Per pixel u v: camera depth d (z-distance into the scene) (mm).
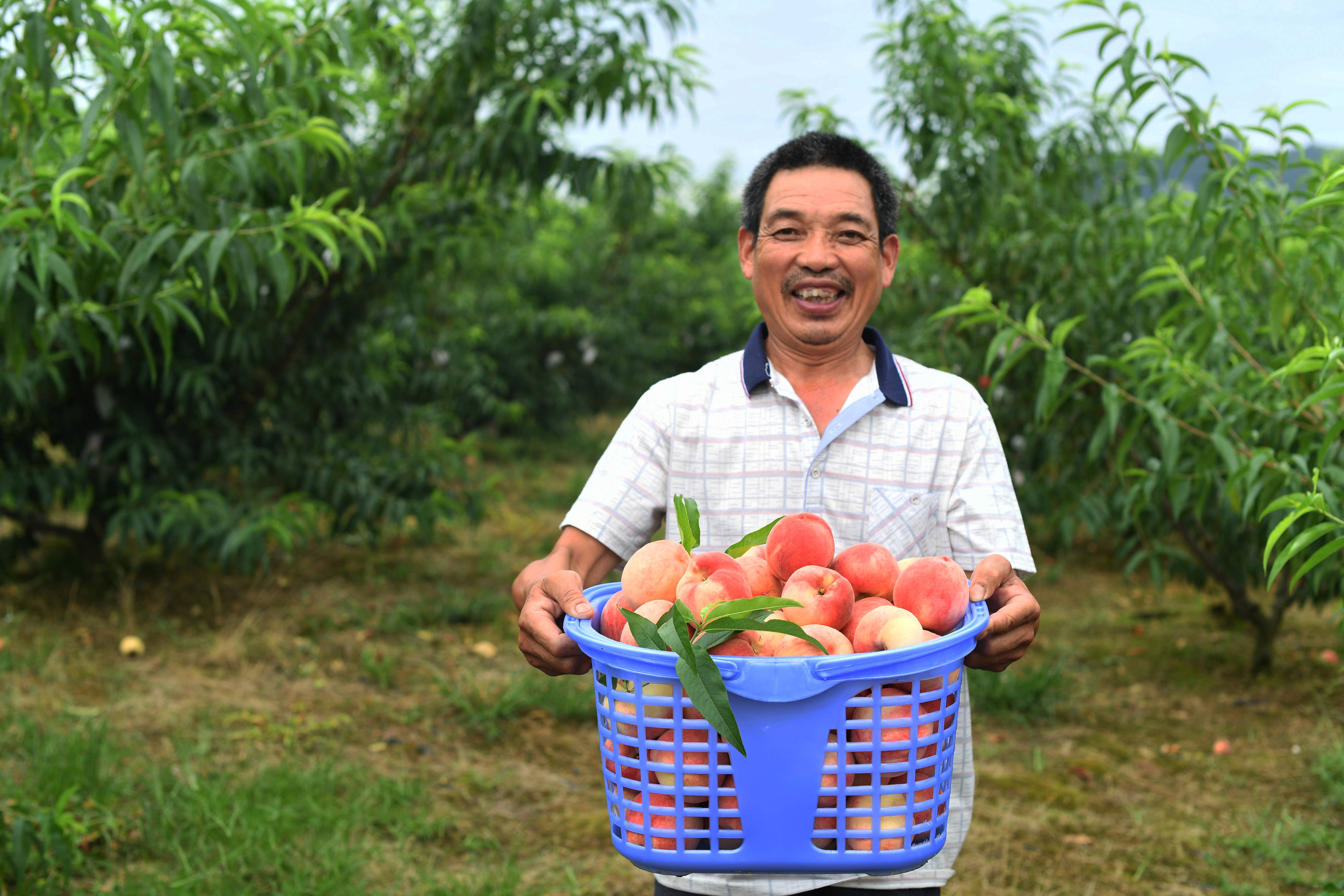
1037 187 4871
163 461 5105
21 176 2645
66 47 2611
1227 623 5555
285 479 5637
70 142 3475
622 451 1754
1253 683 4715
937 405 1679
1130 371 3154
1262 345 3822
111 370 4914
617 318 12141
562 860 3150
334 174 4945
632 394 12633
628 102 4863
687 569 1370
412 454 6297
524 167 4898
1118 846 3271
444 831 3264
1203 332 3037
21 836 2623
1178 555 4500
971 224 4746
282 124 3072
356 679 4617
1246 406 3010
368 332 6211
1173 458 3021
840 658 1141
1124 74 2646
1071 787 3678
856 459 1666
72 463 5301
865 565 1413
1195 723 4316
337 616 5414
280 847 3006
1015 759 3967
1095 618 5660
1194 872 3113
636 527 1745
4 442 5176
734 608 1180
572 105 4906
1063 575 6586
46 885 2682
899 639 1256
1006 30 5121
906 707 1212
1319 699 4438
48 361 3975
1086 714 4422
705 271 14133
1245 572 4598
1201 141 2812
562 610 1471
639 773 1255
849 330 1646
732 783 1218
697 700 1112
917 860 1208
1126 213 4340
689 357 13656
